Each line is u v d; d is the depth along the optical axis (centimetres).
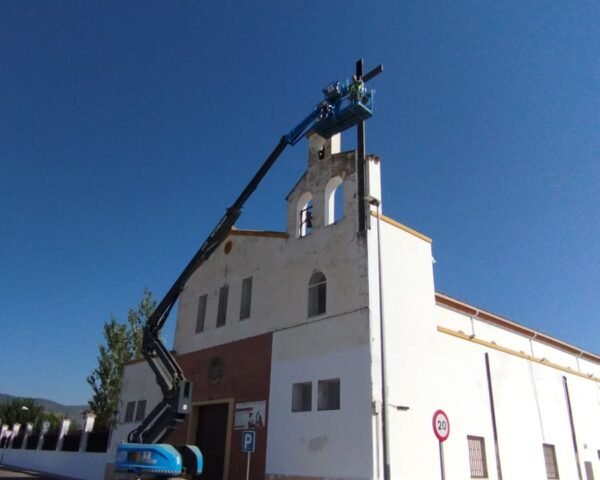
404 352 1530
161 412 1578
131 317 4353
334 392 1516
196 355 2153
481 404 1742
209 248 1706
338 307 1576
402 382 1478
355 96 1498
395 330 1534
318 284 1703
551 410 2098
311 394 1552
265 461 1605
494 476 1667
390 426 1384
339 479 1361
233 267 2164
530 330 2631
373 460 1297
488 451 1686
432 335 1659
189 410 1531
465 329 2244
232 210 1672
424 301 1691
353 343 1477
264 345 1811
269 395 1698
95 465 2689
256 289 1975
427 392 1547
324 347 1567
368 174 1695
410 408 1465
